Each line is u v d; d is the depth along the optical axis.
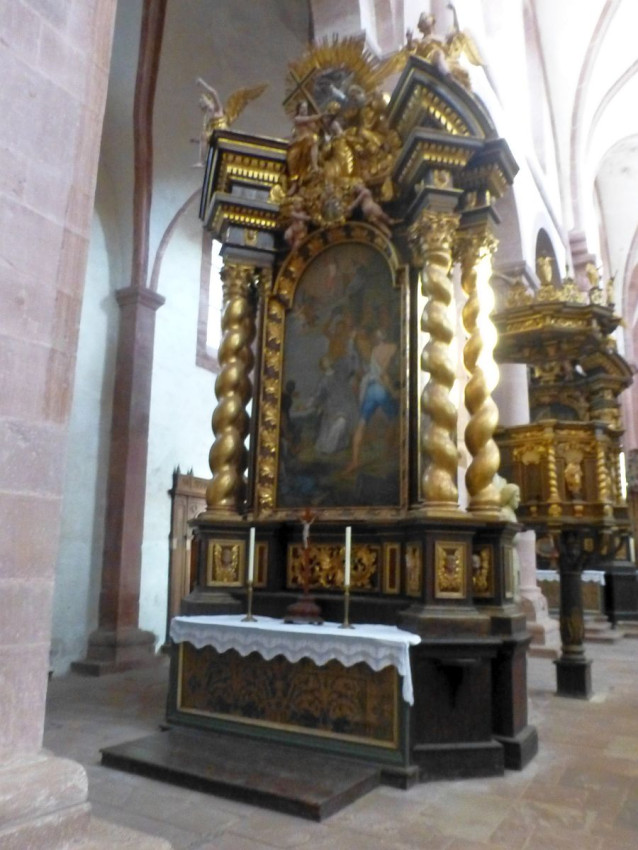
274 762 4.42
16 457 2.43
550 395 12.34
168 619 10.51
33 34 2.69
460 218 5.79
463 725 4.60
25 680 2.37
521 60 14.18
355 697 4.59
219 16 9.11
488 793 4.18
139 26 9.02
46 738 5.26
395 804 3.96
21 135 2.59
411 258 5.95
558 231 15.02
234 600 5.84
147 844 2.35
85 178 2.83
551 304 9.51
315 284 6.43
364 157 6.34
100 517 9.51
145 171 9.86
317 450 6.05
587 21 15.62
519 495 7.25
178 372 11.25
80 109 2.84
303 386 6.27
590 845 3.45
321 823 3.67
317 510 5.86
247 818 3.73
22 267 2.53
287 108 7.01
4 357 2.43
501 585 5.06
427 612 4.75
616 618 13.91
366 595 5.59
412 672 4.55
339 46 6.71
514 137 12.02
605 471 7.10
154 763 4.35
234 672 5.11
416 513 5.09
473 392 5.52
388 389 5.84
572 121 16.58
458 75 5.75
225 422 6.27
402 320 5.80
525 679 5.11
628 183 21.98
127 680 8.12
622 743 5.32
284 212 6.52
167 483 10.80
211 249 12.38
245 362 6.53
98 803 3.89
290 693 4.84
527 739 4.82
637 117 19.12
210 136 6.48
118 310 10.05
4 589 2.34
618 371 11.91
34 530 2.46
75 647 8.95
